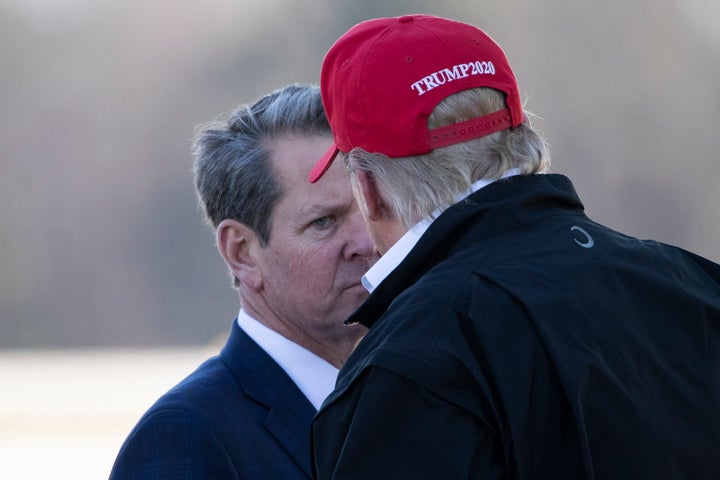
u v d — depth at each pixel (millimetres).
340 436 5051
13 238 84938
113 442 40250
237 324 7352
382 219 5715
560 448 4816
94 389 53594
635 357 5059
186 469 6301
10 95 91500
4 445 39656
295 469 6680
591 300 5133
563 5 83938
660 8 82688
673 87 80625
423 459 4770
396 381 4867
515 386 4805
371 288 5680
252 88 90500
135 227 86250
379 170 5543
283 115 7090
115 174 89188
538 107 81375
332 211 6949
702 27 82125
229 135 7176
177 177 88938
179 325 79750
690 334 5297
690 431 5023
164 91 91562
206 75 91938
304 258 6988
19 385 55906
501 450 4809
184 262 83000
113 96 91812
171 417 6465
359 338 7191
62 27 94562
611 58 82062
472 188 5422
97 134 91125
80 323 80500
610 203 77875
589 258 5324
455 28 5656
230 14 92375
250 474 6504
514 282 5070
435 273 5211
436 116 5430
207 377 6891
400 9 88438
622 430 4863
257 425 6754
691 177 77625
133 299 81562
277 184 6969
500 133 5531
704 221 76125
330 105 5938
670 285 5375
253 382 6938
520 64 82625
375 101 5539
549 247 5305
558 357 4852
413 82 5461
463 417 4805
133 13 94188
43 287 82500
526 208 5441
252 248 7188
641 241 5777
